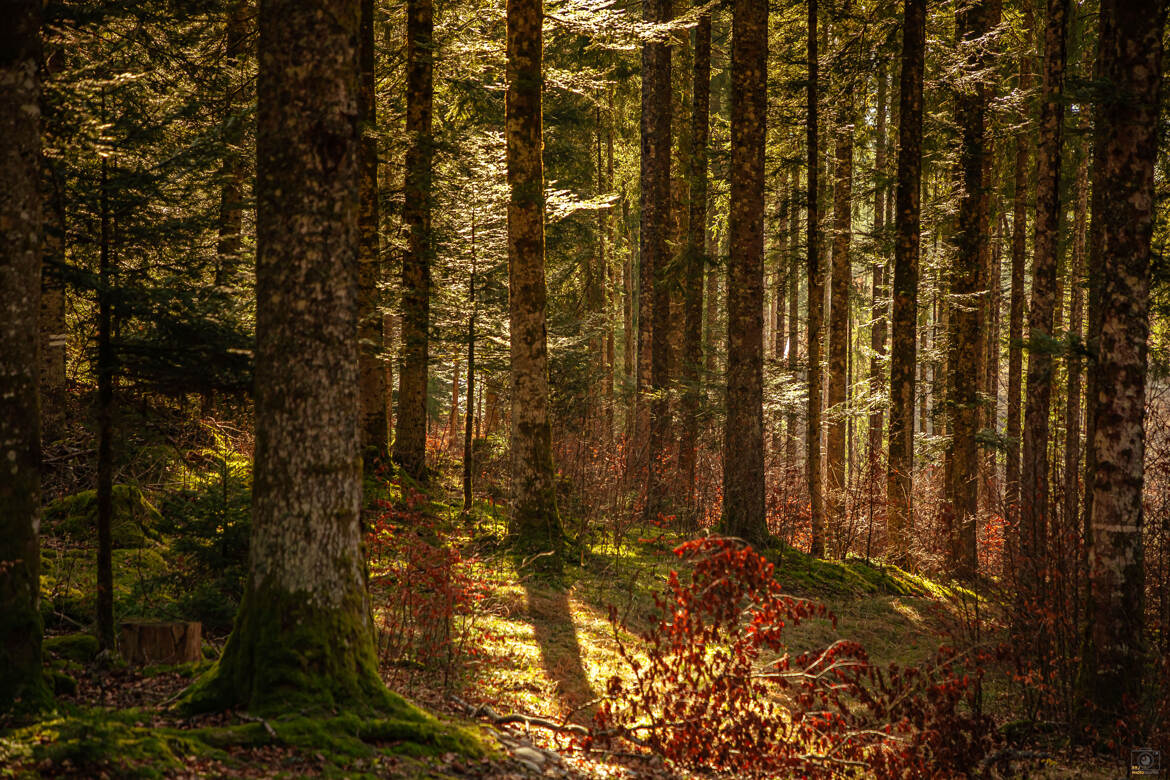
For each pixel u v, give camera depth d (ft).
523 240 43.78
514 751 20.21
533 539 42.78
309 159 18.74
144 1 35.29
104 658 22.93
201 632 24.80
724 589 23.80
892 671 26.45
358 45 19.60
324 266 18.89
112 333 25.71
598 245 91.86
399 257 54.75
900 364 58.29
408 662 26.66
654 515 57.72
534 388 43.88
